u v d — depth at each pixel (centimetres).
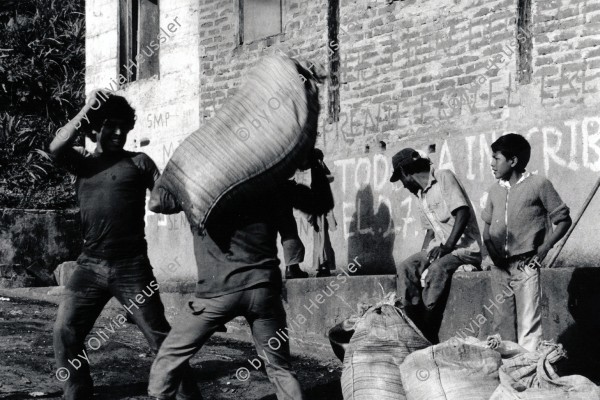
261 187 500
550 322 648
